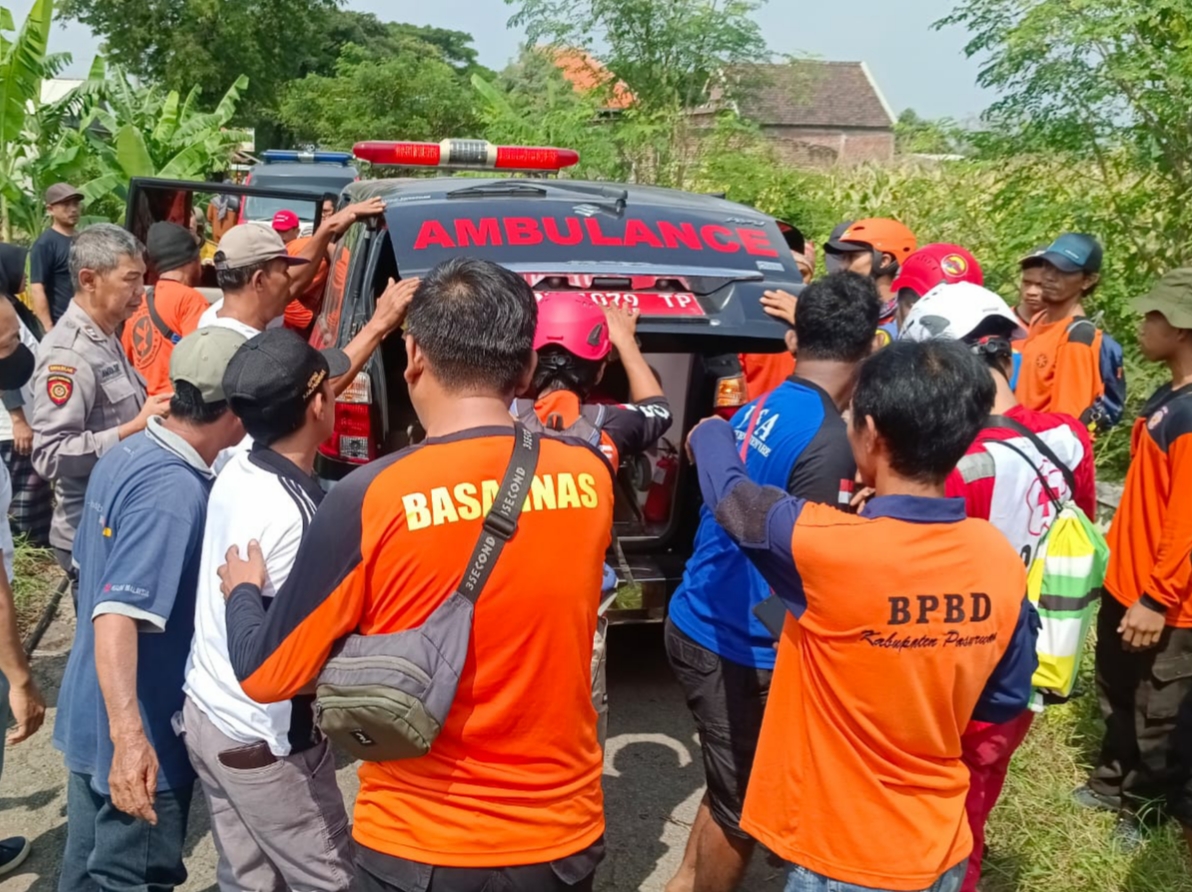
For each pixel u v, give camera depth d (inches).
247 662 75.6
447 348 75.0
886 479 81.2
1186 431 124.7
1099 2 244.8
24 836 141.4
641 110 536.1
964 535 79.5
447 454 72.8
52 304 315.6
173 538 96.3
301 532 90.6
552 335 107.6
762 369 183.5
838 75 1614.2
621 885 131.6
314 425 94.8
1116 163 274.5
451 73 1117.7
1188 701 130.6
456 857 73.2
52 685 181.8
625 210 165.2
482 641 71.8
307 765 94.4
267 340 92.8
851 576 78.0
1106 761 142.5
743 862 113.7
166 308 186.7
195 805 150.8
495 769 73.5
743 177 452.8
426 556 70.9
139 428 151.0
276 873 101.3
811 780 83.0
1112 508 226.8
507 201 162.6
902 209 387.5
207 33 1371.8
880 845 80.4
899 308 172.7
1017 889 128.2
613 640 195.3
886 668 78.3
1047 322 176.7
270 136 1455.5
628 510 169.5
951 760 82.6
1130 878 128.5
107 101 679.1
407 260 148.9
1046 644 104.3
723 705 111.3
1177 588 126.3
